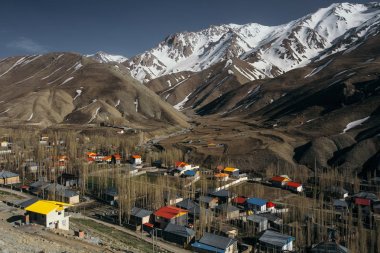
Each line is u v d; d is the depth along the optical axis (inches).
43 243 2377.0
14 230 2758.4
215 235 3705.7
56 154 7362.2
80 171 6097.4
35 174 6225.4
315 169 6825.8
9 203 4192.9
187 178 6422.2
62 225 3371.1
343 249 3516.2
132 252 2893.7
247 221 4333.2
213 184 6161.4
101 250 2630.4
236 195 5423.2
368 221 4618.6
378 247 3614.7
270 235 3902.6
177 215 4192.9
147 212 4256.9
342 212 4658.0
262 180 6638.8
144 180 6107.3
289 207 5098.4
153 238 3634.4
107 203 5024.6
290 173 6894.7
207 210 4463.6
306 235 4033.0
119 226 4131.4
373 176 6387.8
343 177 6259.8
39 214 3297.2
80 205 4901.6
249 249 3727.9
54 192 4879.4
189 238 3764.8
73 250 2377.0
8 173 5816.9
